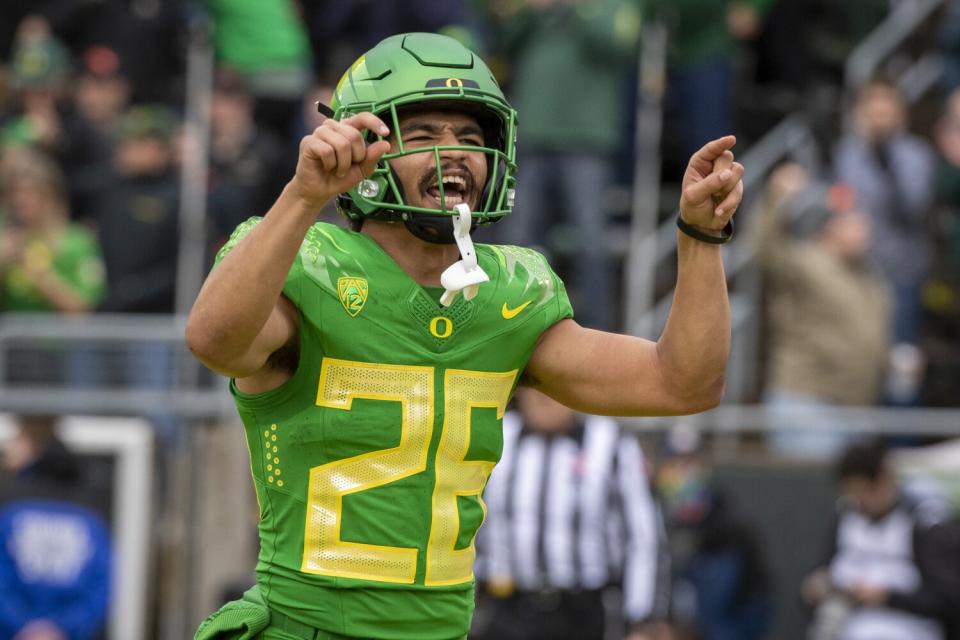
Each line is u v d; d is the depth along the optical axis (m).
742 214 36.91
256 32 34.28
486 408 11.45
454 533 11.38
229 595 23.97
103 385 25.62
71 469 25.03
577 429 23.12
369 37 34.28
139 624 24.86
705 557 25.70
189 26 35.03
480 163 11.34
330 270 11.17
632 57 32.97
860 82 39.34
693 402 11.70
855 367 30.66
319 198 10.31
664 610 22.92
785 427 27.61
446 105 11.30
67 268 29.88
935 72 40.62
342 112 11.40
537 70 32.06
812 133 37.62
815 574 25.78
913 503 24.89
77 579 24.59
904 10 40.44
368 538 11.18
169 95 35.50
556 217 33.09
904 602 24.53
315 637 11.27
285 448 11.27
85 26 35.84
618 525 22.88
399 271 11.30
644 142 35.88
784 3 39.81
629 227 37.44
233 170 32.72
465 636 11.72
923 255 33.62
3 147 32.81
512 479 22.94
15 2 37.91
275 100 34.47
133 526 25.05
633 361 11.73
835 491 26.31
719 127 35.66
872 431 27.69
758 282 32.25
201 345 10.54
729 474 26.64
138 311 30.66
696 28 35.31
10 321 26.62
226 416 25.50
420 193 11.18
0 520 24.45
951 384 32.53
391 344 11.19
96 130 34.28
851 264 31.16
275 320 10.96
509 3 32.53
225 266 10.44
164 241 31.11
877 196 33.25
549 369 11.92
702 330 11.40
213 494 25.31
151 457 25.27
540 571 22.77
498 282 11.57
